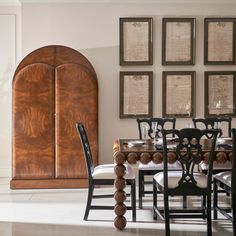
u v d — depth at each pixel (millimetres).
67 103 5973
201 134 3668
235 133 3652
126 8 6430
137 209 4816
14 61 6605
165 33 6418
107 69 6449
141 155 3930
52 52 5984
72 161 5980
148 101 6449
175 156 3836
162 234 3936
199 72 6500
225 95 6492
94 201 5203
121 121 6480
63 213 4676
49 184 5961
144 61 6434
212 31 6453
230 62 6477
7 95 6633
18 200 5289
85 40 6426
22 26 6371
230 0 6426
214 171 4762
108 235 3918
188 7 6449
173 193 3758
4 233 3988
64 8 6395
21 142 5941
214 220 4406
